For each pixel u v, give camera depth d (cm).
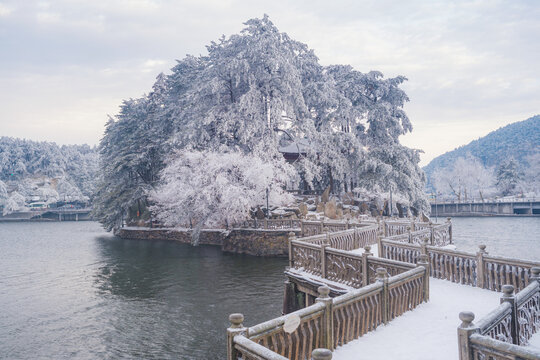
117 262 3136
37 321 1683
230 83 4644
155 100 5841
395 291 841
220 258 3111
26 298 2069
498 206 9044
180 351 1338
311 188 5578
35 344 1424
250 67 4453
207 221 3822
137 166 5309
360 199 4794
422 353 646
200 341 1419
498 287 1030
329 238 1612
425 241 1255
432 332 741
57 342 1440
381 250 1420
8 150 17600
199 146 4369
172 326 1579
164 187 4281
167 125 5372
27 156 17725
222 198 3491
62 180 14938
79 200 13100
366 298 755
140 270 2762
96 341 1441
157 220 5075
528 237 4959
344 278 1159
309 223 2825
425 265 941
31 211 11512
